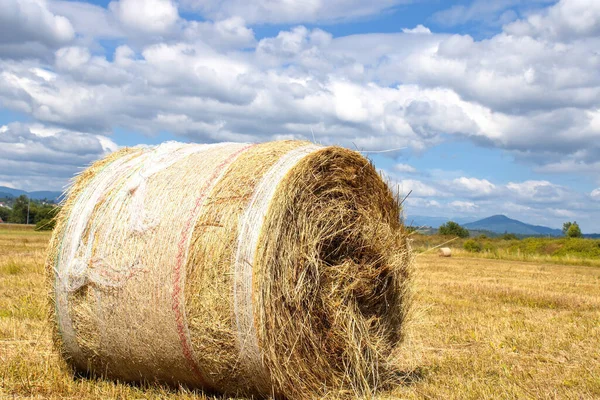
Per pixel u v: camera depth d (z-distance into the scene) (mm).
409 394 6484
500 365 7809
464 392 6500
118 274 6238
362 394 6535
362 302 7055
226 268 5750
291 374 5938
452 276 21156
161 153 7090
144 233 6199
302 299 6117
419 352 8125
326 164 6555
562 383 6961
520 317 11836
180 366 6188
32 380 6566
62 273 6637
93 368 6887
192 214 6035
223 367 5953
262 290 5645
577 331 10320
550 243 43438
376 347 7113
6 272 15906
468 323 10875
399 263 7480
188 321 5891
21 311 10039
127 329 6285
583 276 23266
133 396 6320
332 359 6457
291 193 5992
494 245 46188
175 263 5941
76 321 6602
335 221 6605
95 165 7355
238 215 5844
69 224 6781
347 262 6805
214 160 6547
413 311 7977
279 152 6398
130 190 6535
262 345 5652
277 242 5812
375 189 7293
